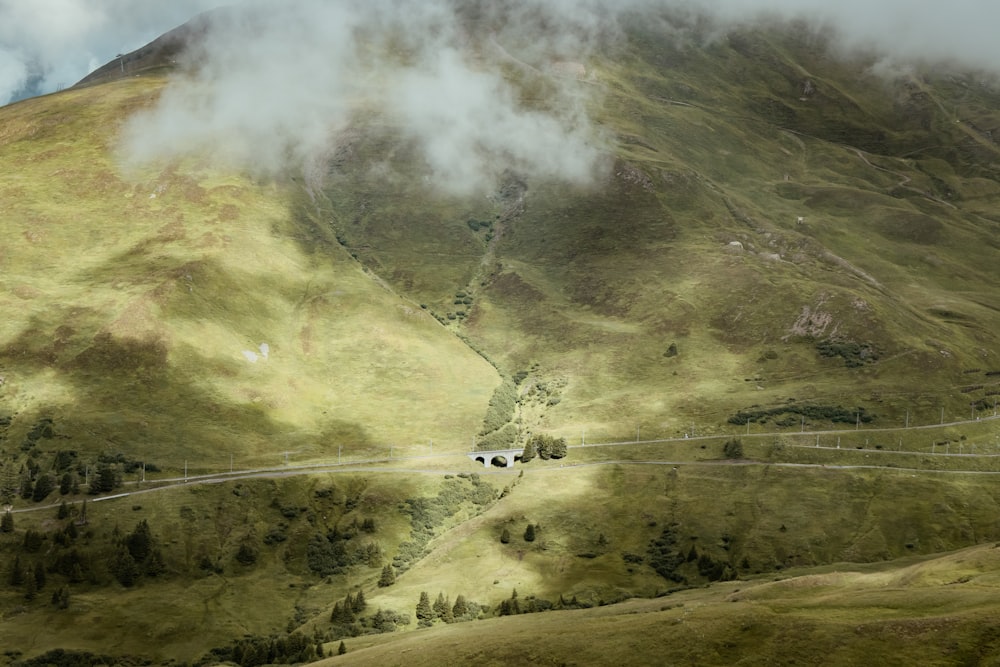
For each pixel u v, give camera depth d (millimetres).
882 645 106438
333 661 146875
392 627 191500
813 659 107438
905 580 140250
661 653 115438
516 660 121562
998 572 131000
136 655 193250
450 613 195250
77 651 191000
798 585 148750
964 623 106000
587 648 120812
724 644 114938
